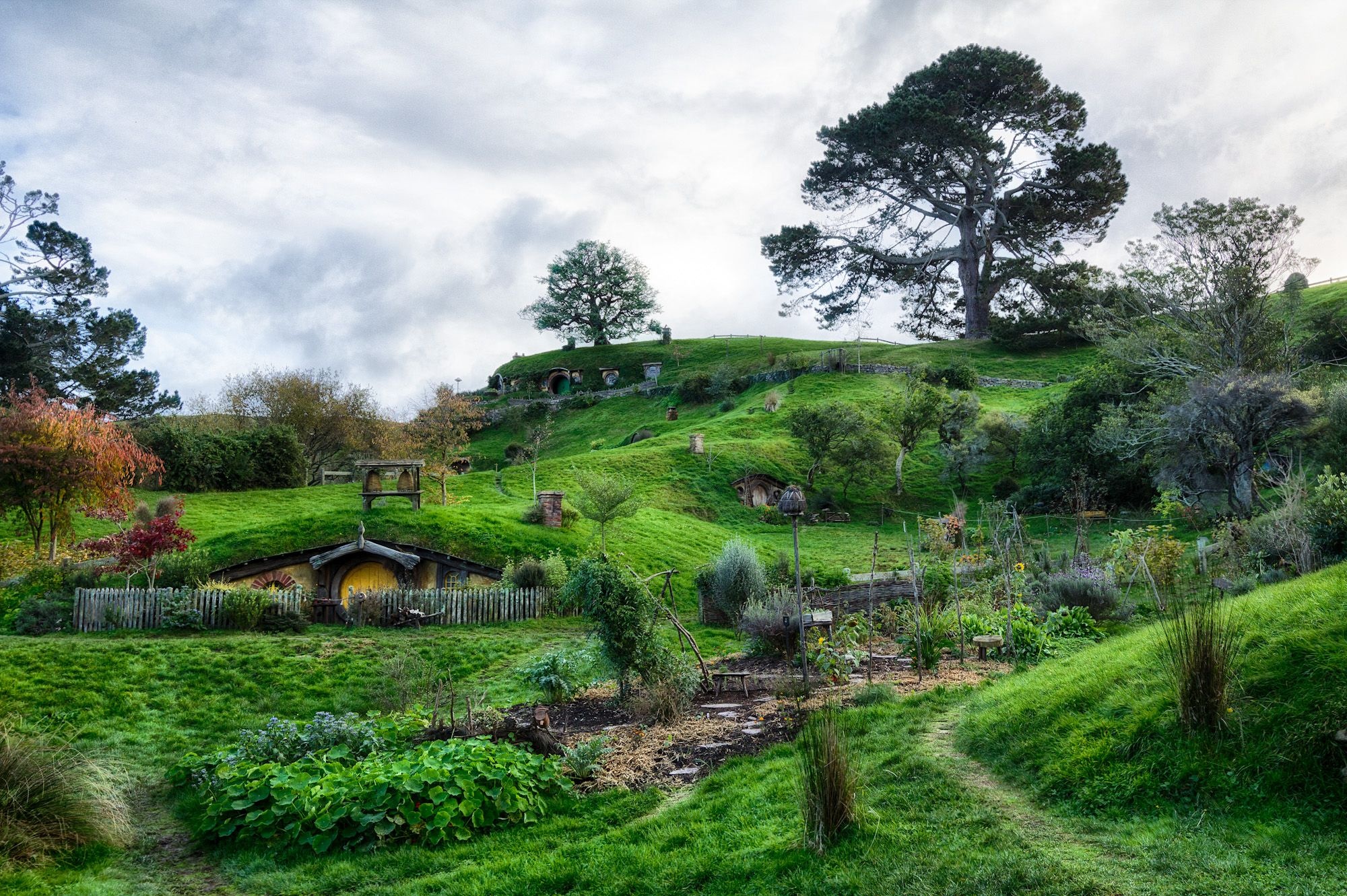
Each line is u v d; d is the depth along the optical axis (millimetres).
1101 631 17234
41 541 35906
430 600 27781
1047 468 55938
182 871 9836
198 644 21594
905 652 17234
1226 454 38156
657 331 127000
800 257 92125
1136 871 6895
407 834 10109
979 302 96438
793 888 7512
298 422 70188
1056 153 82750
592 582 15711
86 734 15414
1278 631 9430
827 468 66250
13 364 62031
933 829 8117
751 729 12836
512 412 103625
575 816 10453
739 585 26188
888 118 78562
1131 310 56062
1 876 8914
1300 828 7047
